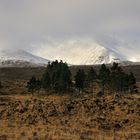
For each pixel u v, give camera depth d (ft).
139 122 146.10
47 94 345.72
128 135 121.80
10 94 375.04
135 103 169.58
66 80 353.92
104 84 359.87
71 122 148.15
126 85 346.54
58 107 167.02
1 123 145.38
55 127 136.98
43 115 158.30
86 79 373.81
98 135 122.11
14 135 116.16
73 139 112.27
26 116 157.07
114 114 156.87
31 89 377.30
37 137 113.19
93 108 164.66
